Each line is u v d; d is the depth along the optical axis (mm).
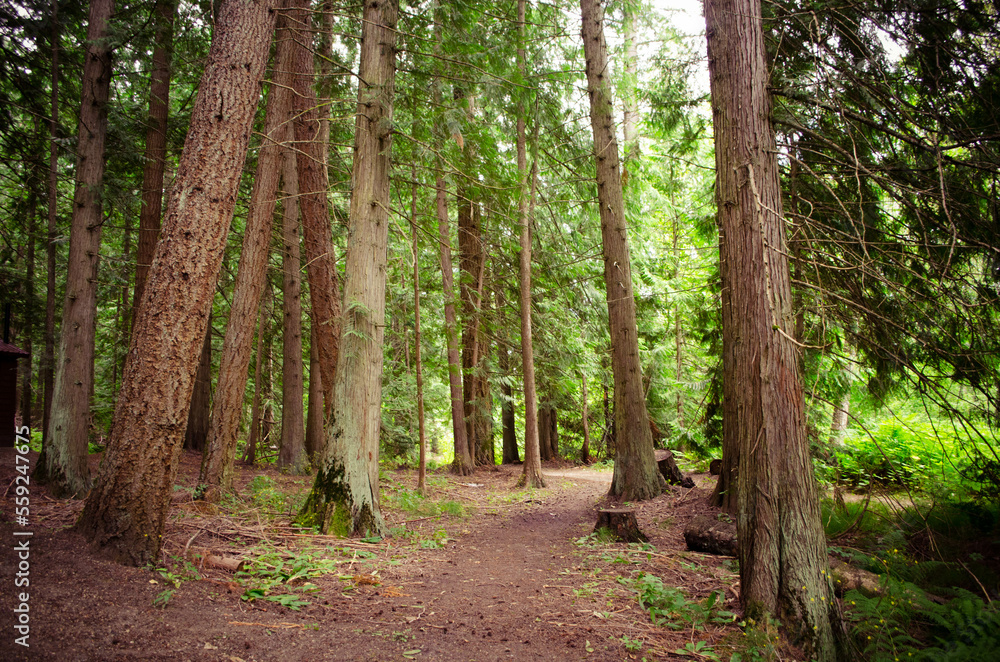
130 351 4656
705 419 12555
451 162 8531
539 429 20781
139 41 8477
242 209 13969
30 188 10125
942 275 4051
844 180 5703
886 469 8094
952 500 6152
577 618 4273
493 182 9570
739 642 3750
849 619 4199
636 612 4445
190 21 9602
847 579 4766
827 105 4305
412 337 16312
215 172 4785
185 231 4664
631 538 7172
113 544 4285
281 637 3549
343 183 12359
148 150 10172
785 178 6375
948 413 4805
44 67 9500
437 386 18828
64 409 7246
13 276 11055
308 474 12125
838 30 4566
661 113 8734
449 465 17344
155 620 3467
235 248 14633
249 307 8523
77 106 10453
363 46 7355
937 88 4660
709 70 4656
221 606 3904
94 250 7785
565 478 15055
